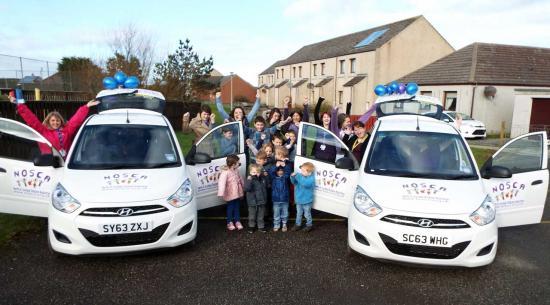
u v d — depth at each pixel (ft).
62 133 19.16
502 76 74.08
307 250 15.64
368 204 13.46
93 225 12.74
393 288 12.62
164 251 15.11
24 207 15.56
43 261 13.89
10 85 59.67
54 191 13.64
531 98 64.69
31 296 11.60
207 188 18.01
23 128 15.97
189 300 11.63
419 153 15.74
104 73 73.82
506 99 73.67
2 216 18.06
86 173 14.40
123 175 14.42
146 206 13.37
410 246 12.62
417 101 21.04
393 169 15.17
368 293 12.27
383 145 16.26
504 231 18.40
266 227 18.40
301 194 17.56
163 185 14.21
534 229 18.70
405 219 12.78
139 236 13.16
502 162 16.22
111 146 15.97
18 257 14.16
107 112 18.56
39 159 15.02
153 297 11.74
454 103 76.84
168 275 13.14
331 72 131.54
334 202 17.12
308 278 13.19
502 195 15.52
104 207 12.96
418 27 107.34
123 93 20.11
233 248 15.67
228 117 22.30
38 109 30.94
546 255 15.55
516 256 15.40
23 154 16.17
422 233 12.50
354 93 113.39
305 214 17.75
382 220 12.98
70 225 12.78
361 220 13.41
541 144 15.78
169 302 11.49
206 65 98.27
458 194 13.46
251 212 17.61
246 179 17.81
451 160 15.47
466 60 78.43
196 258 14.58
